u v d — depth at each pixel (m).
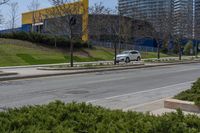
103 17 56.28
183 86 18.94
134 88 17.92
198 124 5.89
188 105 10.31
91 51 59.84
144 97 14.62
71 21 33.72
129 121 5.71
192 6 70.44
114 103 13.02
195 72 30.00
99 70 30.62
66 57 51.84
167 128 5.30
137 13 64.56
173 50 81.94
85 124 5.60
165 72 29.80
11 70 30.81
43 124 5.55
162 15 61.41
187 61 49.06
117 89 17.44
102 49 63.31
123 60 49.44
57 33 57.72
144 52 72.50
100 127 5.39
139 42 78.50
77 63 43.16
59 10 36.78
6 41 52.75
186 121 5.97
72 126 5.52
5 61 43.69
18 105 12.55
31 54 49.78
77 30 43.56
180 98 10.92
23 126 5.36
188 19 68.81
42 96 14.94
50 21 58.47
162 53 78.94
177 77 24.77
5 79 22.17
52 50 55.41
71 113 6.22
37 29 76.56
